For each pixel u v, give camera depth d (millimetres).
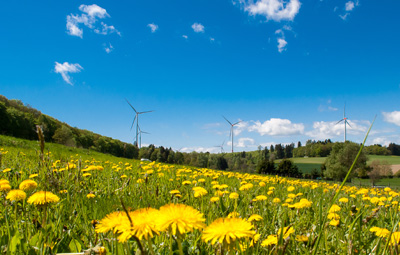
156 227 1252
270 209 4332
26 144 22438
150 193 5016
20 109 83000
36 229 2645
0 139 20875
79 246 2199
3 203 3275
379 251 2193
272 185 9172
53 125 79062
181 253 1291
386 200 5566
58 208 3352
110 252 1996
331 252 2461
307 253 2199
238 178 9414
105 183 5828
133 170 8953
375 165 77062
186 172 10258
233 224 1364
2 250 1999
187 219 1271
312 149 160375
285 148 168000
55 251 2070
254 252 2033
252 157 149875
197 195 3910
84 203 3789
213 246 2195
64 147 25156
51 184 4113
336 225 2902
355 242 2498
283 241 1921
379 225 3365
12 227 2547
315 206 4641
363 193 6758
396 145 133000
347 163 77938
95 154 26375
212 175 8836
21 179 5434
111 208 3453
